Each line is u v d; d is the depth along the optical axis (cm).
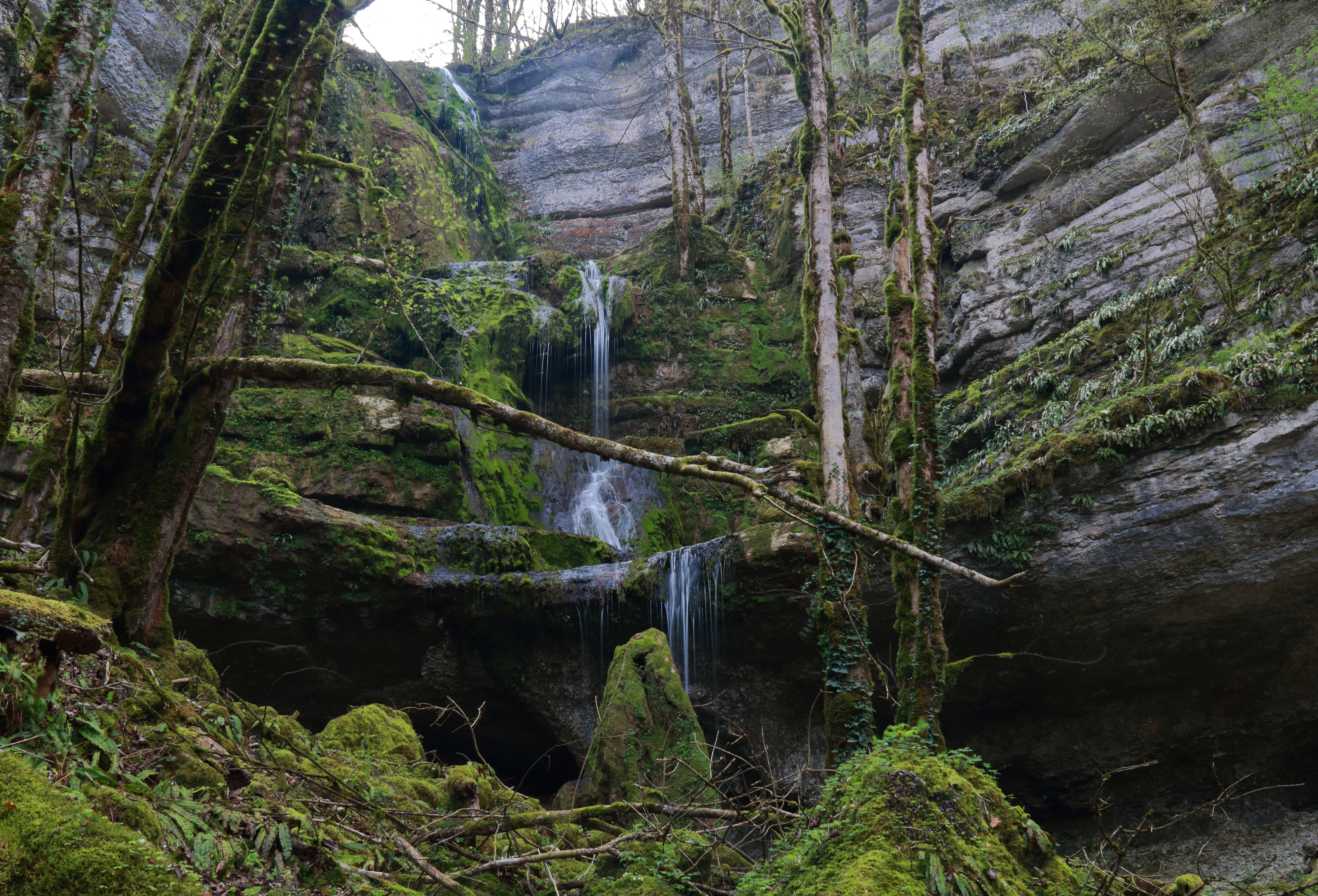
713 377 2394
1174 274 1625
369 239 2164
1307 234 1362
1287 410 1092
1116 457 1193
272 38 700
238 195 722
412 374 689
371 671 1466
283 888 446
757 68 3316
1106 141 2034
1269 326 1338
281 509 1323
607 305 2328
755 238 2784
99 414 712
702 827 782
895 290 1110
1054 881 504
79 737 452
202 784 511
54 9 597
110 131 1734
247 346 738
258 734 641
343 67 2481
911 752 514
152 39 1905
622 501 2014
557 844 730
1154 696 1284
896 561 972
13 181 566
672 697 930
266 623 1350
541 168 3459
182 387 713
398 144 2586
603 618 1390
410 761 877
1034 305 1983
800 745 1374
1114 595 1203
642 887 627
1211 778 1259
